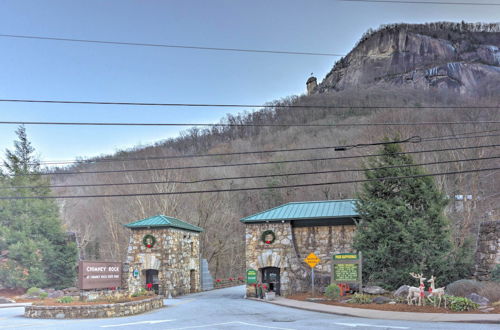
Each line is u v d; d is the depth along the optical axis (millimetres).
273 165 67812
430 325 13617
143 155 77375
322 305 21766
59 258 37656
